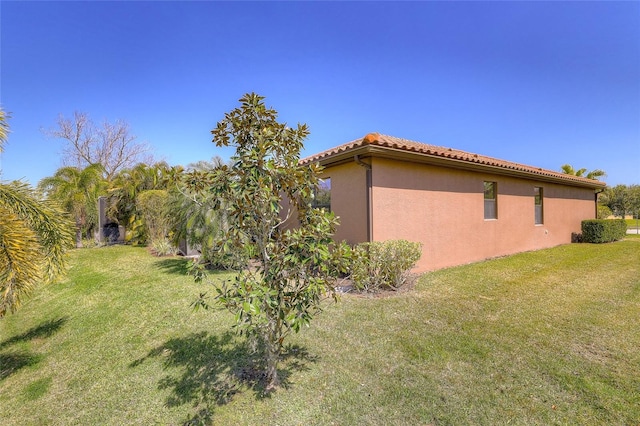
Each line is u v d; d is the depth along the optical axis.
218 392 2.97
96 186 15.96
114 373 3.50
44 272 4.43
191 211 8.23
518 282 6.78
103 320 5.16
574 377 3.05
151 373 3.42
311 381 3.08
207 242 7.32
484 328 4.29
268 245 2.73
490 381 3.02
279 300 2.57
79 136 26.09
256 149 2.54
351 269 4.57
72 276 8.28
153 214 12.86
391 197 7.14
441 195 8.26
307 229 2.68
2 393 3.38
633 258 9.70
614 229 14.40
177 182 3.14
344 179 7.62
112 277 7.99
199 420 2.60
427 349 3.69
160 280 7.43
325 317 4.73
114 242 15.74
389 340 3.95
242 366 3.42
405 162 7.43
